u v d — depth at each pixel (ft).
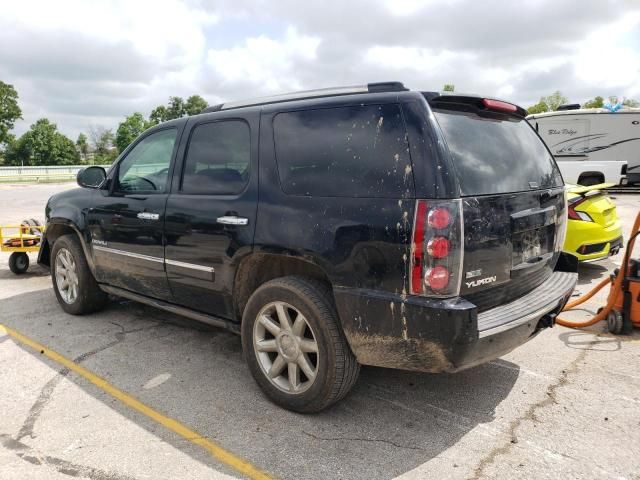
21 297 19.61
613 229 21.08
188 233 12.18
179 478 8.57
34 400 11.27
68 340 14.89
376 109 9.45
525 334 9.89
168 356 13.69
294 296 10.14
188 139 12.92
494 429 10.02
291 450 9.35
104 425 10.23
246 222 10.85
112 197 14.85
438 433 9.89
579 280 21.31
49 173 142.51
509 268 9.82
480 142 9.87
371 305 9.07
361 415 10.57
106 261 15.20
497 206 9.41
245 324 11.18
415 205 8.61
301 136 10.44
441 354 8.61
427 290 8.50
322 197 9.82
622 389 11.60
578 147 53.72
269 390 10.93
